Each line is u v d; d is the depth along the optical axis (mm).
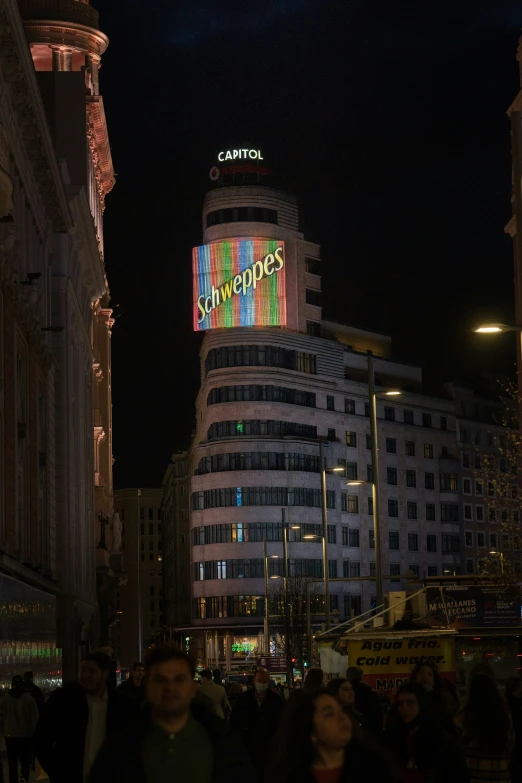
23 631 35531
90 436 76125
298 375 139375
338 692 13930
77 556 63781
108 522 85250
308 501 136875
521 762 12633
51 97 69562
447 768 10484
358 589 141625
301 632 120812
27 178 50031
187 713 7816
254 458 135125
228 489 135125
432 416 156875
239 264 138125
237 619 132500
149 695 7750
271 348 137375
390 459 149750
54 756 10812
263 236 138875
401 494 150250
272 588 131750
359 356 150875
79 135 69438
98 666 10906
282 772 7676
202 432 142125
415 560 150500
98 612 82062
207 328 138125
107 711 10883
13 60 42125
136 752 7641
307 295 144250
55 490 58219
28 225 51188
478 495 161375
